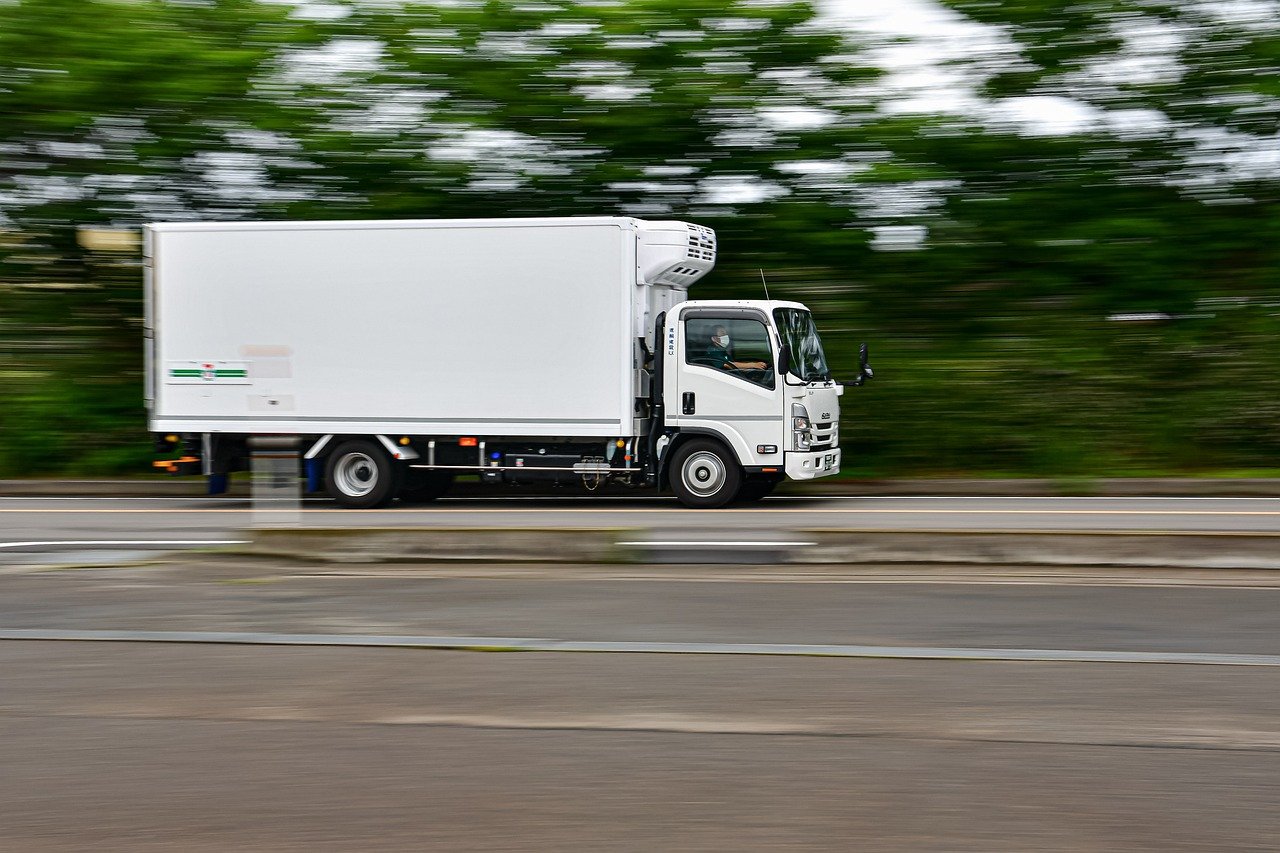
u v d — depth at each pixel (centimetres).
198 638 1012
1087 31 2508
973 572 1309
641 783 661
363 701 827
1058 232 2541
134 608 1144
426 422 2020
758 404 1964
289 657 948
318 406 2050
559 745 727
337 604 1156
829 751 713
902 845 577
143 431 2584
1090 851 571
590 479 2023
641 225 1992
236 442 2112
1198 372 2489
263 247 2053
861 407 2511
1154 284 2500
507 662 927
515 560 1392
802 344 2022
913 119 2522
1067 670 891
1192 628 1027
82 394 2597
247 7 2536
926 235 2552
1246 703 807
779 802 632
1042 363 2497
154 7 2547
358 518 1859
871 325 2573
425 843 583
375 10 2530
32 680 887
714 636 1007
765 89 2512
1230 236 2517
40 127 2506
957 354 2531
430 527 1423
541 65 2489
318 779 673
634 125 2475
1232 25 2509
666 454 2002
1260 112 2494
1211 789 650
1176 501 2067
